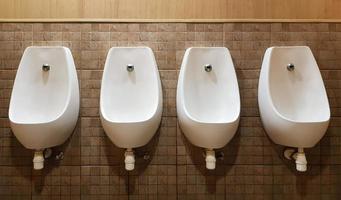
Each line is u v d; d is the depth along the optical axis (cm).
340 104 173
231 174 175
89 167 174
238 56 173
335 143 174
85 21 172
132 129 149
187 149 175
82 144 174
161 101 165
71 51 172
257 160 175
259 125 174
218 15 173
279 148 174
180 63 173
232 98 162
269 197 175
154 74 164
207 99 167
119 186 175
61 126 155
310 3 173
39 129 148
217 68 167
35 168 158
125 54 166
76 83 168
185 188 175
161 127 174
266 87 160
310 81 166
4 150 173
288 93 168
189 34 173
